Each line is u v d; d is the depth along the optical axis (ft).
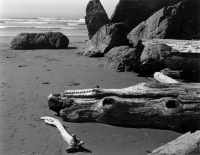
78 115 24.27
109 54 47.91
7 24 189.47
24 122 24.16
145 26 61.11
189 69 37.91
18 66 47.93
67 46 75.56
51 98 25.08
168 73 38.01
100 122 24.11
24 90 33.14
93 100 24.11
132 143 20.79
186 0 60.64
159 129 23.11
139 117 23.00
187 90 22.74
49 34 74.23
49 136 21.79
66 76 40.34
